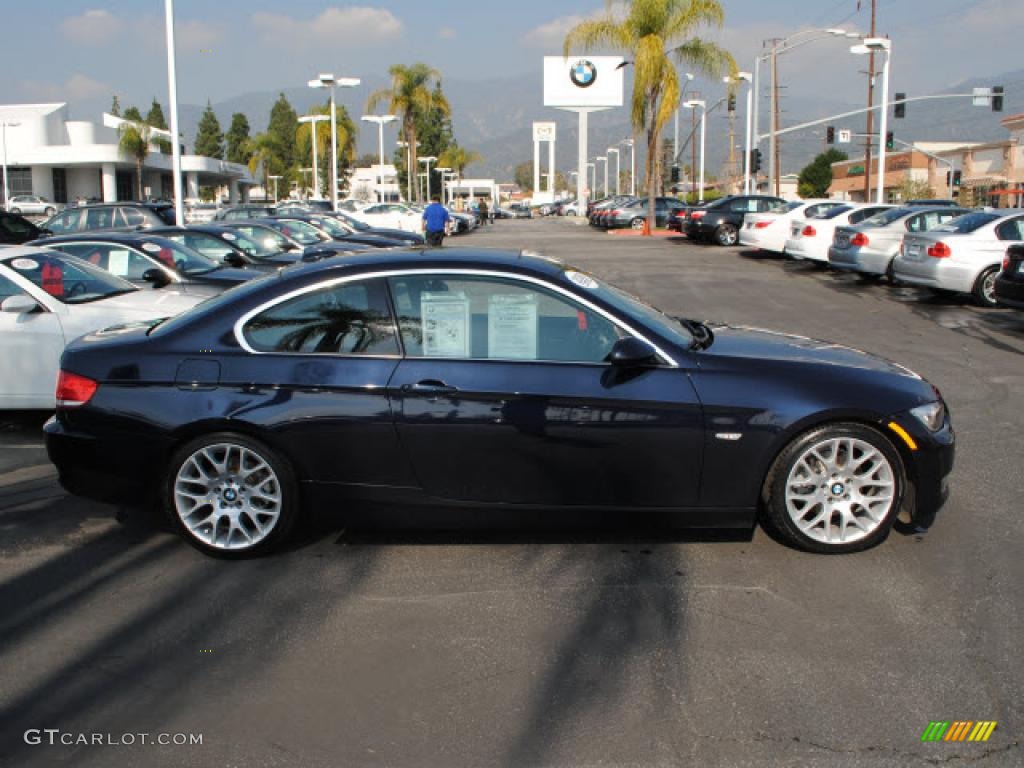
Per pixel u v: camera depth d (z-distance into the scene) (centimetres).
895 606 408
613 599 418
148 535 505
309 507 461
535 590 428
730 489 448
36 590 434
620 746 307
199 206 4056
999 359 999
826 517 460
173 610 412
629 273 1995
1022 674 351
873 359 498
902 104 3528
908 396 456
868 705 330
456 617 402
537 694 339
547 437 442
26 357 728
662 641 378
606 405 439
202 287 956
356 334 459
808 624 392
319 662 365
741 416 441
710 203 2933
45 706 334
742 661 361
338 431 448
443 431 444
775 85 5084
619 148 10200
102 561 469
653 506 450
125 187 6800
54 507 554
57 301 743
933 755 301
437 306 458
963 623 392
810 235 1988
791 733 313
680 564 456
